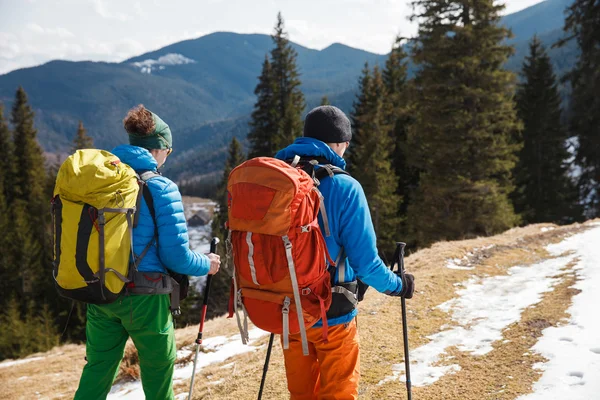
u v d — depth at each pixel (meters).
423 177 24.36
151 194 2.75
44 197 49.47
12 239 42.47
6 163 53.88
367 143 33.81
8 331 31.64
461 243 9.37
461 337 4.95
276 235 2.34
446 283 6.88
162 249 2.75
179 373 6.09
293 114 40.12
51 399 7.39
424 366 4.38
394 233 31.86
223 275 30.31
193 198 152.88
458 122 22.02
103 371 2.89
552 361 4.06
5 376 9.12
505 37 22.09
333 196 2.46
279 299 2.39
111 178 2.59
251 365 5.23
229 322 8.52
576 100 23.02
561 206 32.53
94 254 2.56
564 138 35.03
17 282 41.88
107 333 2.88
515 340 4.65
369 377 4.27
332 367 2.55
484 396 3.71
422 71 23.95
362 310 6.06
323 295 2.44
